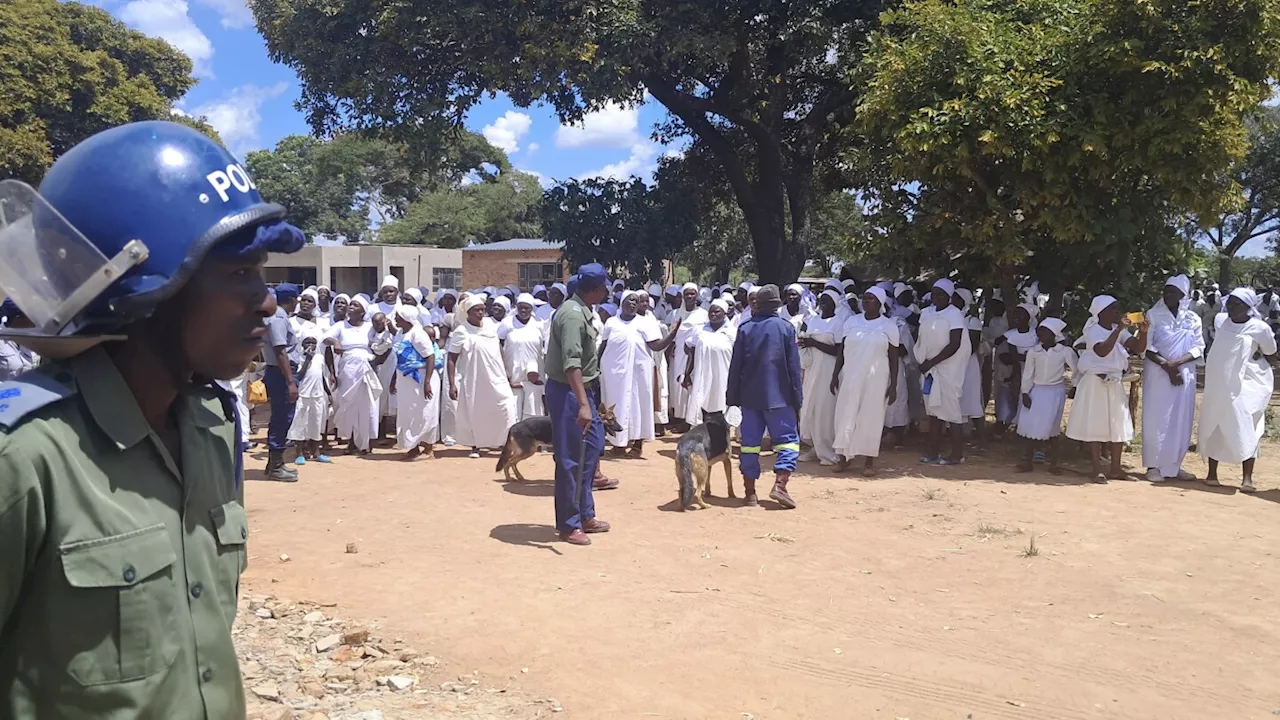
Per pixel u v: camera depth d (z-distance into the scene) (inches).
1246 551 272.7
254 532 287.6
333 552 263.9
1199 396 665.6
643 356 435.5
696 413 462.3
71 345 58.6
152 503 61.2
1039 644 199.3
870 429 385.4
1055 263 443.8
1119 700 173.0
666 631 203.6
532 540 278.2
